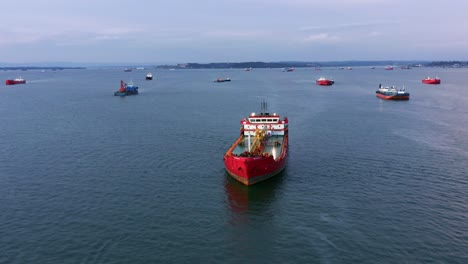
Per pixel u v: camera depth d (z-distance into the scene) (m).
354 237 45.66
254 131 85.31
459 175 66.19
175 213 52.38
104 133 102.75
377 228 47.66
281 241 45.09
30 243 44.50
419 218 50.09
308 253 42.50
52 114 138.88
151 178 65.94
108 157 78.69
